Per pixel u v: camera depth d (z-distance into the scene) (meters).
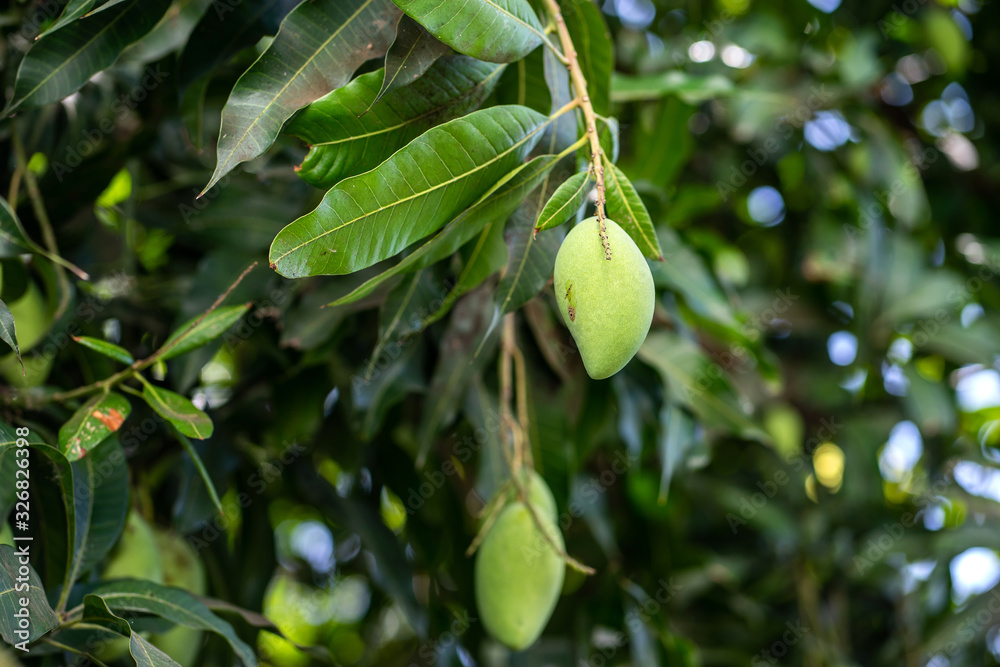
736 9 2.49
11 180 1.48
